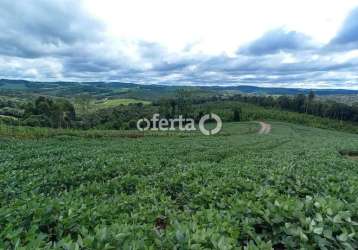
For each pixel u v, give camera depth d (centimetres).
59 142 3459
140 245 316
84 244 313
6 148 2586
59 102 8588
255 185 667
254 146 3544
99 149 2644
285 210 422
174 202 606
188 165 1188
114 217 487
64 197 565
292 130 8812
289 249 362
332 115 12212
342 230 372
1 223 404
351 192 602
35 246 310
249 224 416
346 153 2917
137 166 1270
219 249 312
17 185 844
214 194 612
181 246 321
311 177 779
